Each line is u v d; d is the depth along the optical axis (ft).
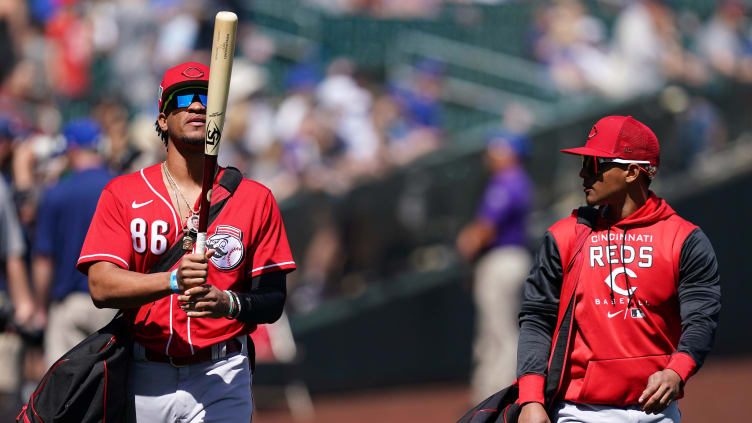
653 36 150.10
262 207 47.67
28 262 90.07
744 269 149.28
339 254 123.34
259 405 114.62
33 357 90.53
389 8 155.94
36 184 91.50
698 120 146.10
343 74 132.77
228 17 43.75
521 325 48.91
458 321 131.85
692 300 45.96
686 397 122.42
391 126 134.31
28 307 81.51
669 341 47.16
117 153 87.30
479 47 149.69
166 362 46.85
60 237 76.64
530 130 132.98
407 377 128.77
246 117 126.72
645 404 44.45
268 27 151.23
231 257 46.52
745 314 149.59
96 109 89.15
